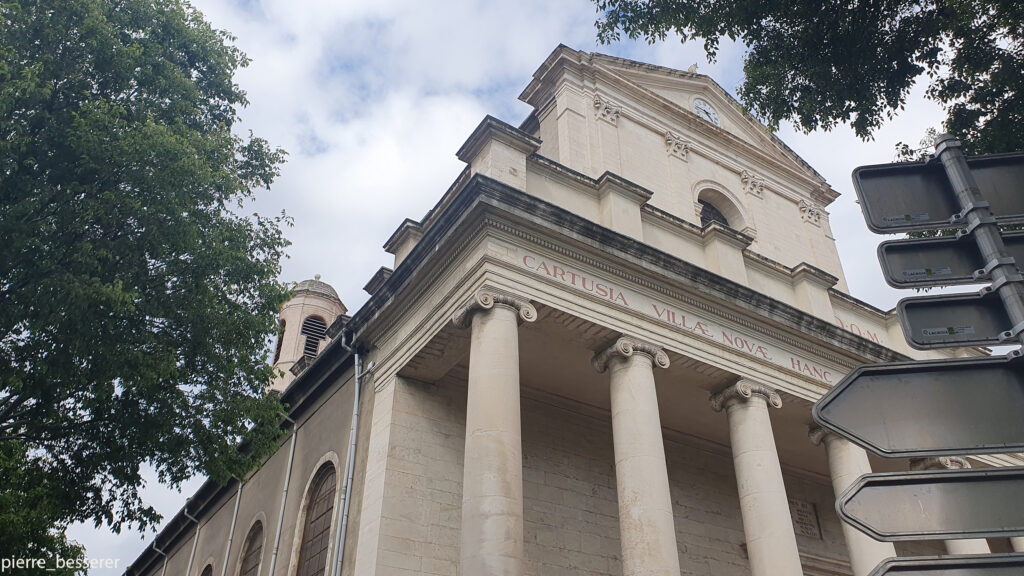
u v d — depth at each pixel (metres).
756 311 15.81
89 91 12.55
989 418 3.32
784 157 24.16
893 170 3.93
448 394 15.22
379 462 14.02
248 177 15.09
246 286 14.12
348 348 16.61
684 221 17.30
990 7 10.09
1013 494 3.19
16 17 12.26
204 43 14.78
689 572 16.72
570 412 17.12
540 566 14.91
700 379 15.12
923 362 3.48
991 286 3.50
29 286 11.37
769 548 13.23
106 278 12.05
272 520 18.66
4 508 10.80
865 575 14.53
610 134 19.67
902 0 10.38
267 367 14.23
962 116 10.96
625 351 13.63
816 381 16.31
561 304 13.43
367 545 13.20
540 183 15.56
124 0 13.98
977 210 3.65
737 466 14.48
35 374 11.33
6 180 11.55
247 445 21.69
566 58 20.00
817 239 22.97
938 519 3.15
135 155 11.95
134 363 11.80
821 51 10.67
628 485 12.34
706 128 22.09
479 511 10.91
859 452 15.88
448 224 13.93
